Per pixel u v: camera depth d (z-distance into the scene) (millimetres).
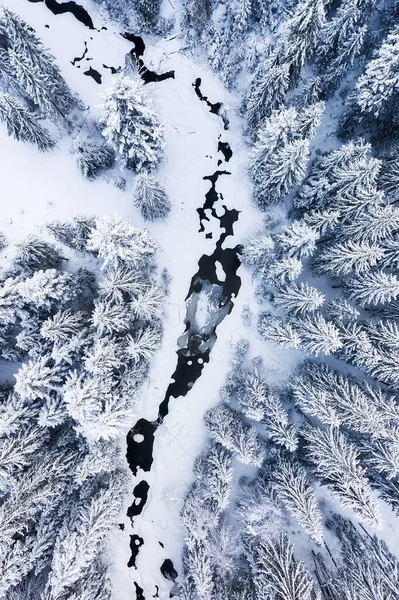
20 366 23766
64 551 18906
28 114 22812
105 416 18438
